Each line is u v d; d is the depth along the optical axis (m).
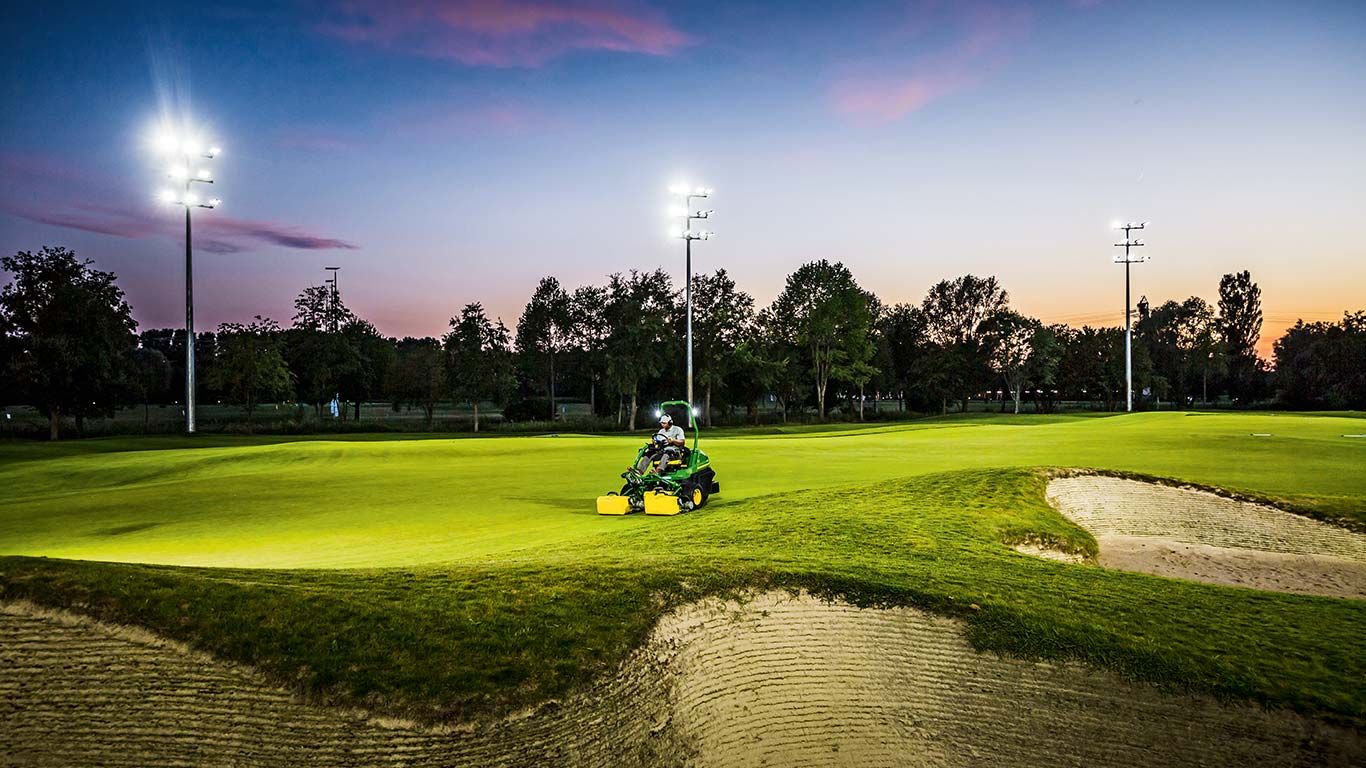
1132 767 6.15
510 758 5.50
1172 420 43.28
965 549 10.05
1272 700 6.14
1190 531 13.33
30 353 45.56
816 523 11.41
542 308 66.62
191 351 45.69
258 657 5.62
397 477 20.06
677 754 6.11
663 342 66.69
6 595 5.67
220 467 23.22
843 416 80.50
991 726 6.48
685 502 13.80
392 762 5.30
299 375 70.88
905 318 102.38
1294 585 10.56
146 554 10.41
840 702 6.70
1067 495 15.47
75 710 5.27
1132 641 6.89
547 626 6.54
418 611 6.43
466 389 60.22
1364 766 5.74
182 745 5.22
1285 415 50.22
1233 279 119.81
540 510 14.42
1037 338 89.56
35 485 20.89
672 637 6.87
